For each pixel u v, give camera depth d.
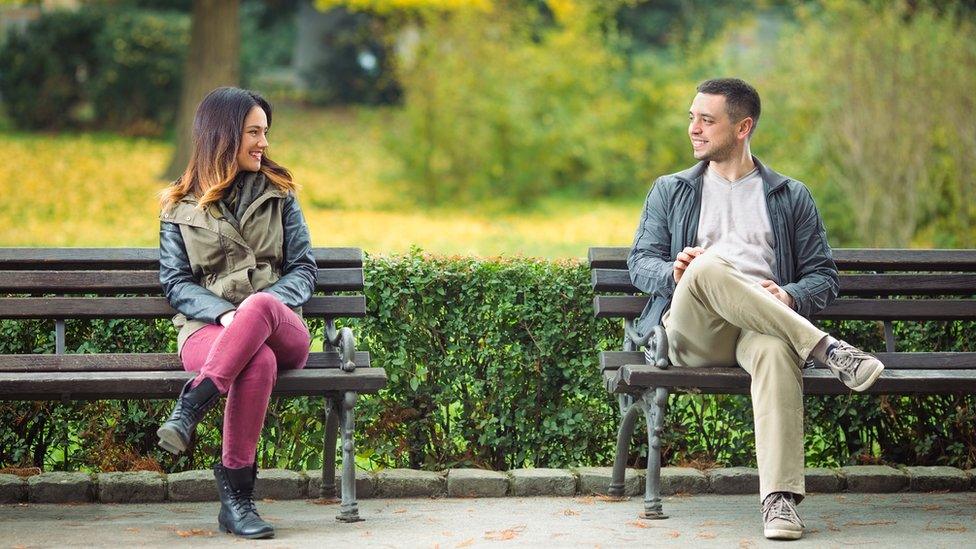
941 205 13.21
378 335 4.87
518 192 17.59
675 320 4.07
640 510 4.37
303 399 4.79
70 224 13.93
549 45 18.67
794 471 3.83
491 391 4.93
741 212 4.43
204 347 3.96
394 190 17.67
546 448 4.96
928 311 4.68
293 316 4.01
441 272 4.88
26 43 22.88
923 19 13.44
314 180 18.61
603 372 4.33
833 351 3.88
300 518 4.20
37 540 3.72
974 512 4.32
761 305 3.88
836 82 13.50
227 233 4.14
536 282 4.90
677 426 5.01
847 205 13.80
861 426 5.07
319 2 19.05
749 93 4.39
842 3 13.86
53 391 3.81
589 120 18.39
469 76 17.45
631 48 25.36
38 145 20.58
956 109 12.70
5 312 4.23
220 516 3.89
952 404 5.03
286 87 28.88
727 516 4.25
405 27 19.25
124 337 4.78
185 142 18.19
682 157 19.17
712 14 24.83
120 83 22.98
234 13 18.41
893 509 4.39
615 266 4.67
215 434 4.82
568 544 3.76
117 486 4.47
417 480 4.66
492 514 4.29
